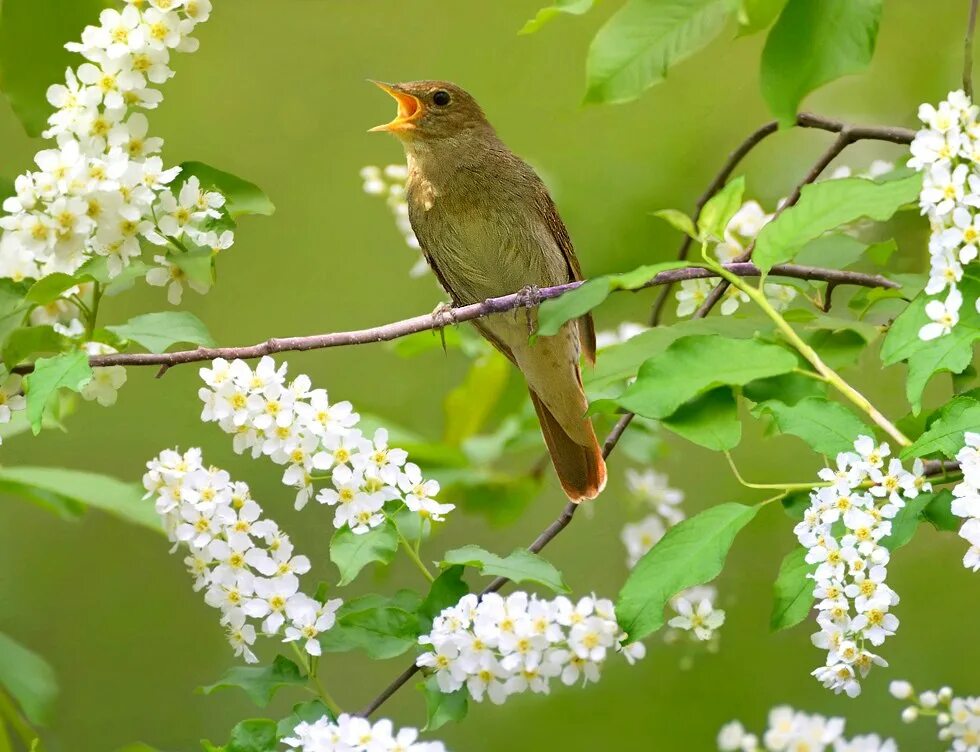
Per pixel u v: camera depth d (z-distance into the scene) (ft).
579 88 46.11
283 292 47.32
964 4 41.63
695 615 20.43
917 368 19.36
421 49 48.88
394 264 47.83
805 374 20.15
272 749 20.20
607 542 42.04
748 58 43.52
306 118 49.06
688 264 20.65
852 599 19.58
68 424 44.04
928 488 18.39
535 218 35.14
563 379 32.68
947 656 38.11
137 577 43.50
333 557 20.62
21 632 42.19
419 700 40.42
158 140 22.52
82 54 23.70
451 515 42.78
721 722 37.42
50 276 21.85
